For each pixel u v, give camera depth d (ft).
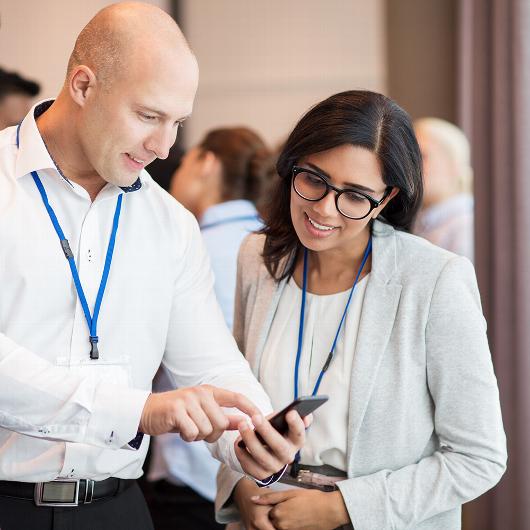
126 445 6.33
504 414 13.33
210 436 6.24
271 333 7.84
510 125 13.34
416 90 20.03
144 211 7.32
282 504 7.18
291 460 6.26
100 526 6.98
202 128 20.43
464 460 7.07
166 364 7.79
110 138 6.42
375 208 7.10
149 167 14.16
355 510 7.02
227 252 12.02
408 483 7.09
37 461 6.75
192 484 11.95
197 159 12.96
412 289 7.23
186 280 7.62
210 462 11.95
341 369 7.39
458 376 7.04
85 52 6.48
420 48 19.97
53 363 6.82
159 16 6.49
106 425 6.18
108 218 7.11
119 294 7.11
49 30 19.06
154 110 6.31
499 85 13.55
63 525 6.84
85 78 6.43
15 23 18.98
